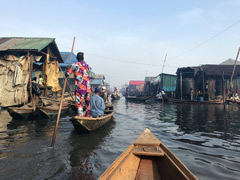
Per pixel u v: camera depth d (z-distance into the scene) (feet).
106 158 10.07
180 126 19.86
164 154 7.86
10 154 10.53
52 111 23.40
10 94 31.32
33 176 7.93
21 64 30.89
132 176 7.09
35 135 14.80
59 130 16.71
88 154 10.65
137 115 29.58
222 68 67.41
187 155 10.77
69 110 30.66
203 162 9.70
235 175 8.18
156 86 93.35
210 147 12.39
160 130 17.70
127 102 69.51
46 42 35.63
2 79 31.58
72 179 7.67
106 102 33.68
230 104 48.80
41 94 34.42
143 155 8.51
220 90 66.13
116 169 6.44
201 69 68.44
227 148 12.19
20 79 30.68
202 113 32.58
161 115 29.68
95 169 8.68
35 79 37.73
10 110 21.25
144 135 10.91
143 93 116.88
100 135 15.16
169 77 86.84
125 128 18.43
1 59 31.83
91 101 17.63
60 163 9.33
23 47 32.42
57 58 43.57
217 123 21.89
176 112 34.32
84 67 15.76
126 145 12.49
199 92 65.57
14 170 8.48
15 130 16.57
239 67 66.74
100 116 17.85
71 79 72.84
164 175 7.11
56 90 39.78
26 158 9.94
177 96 74.38
